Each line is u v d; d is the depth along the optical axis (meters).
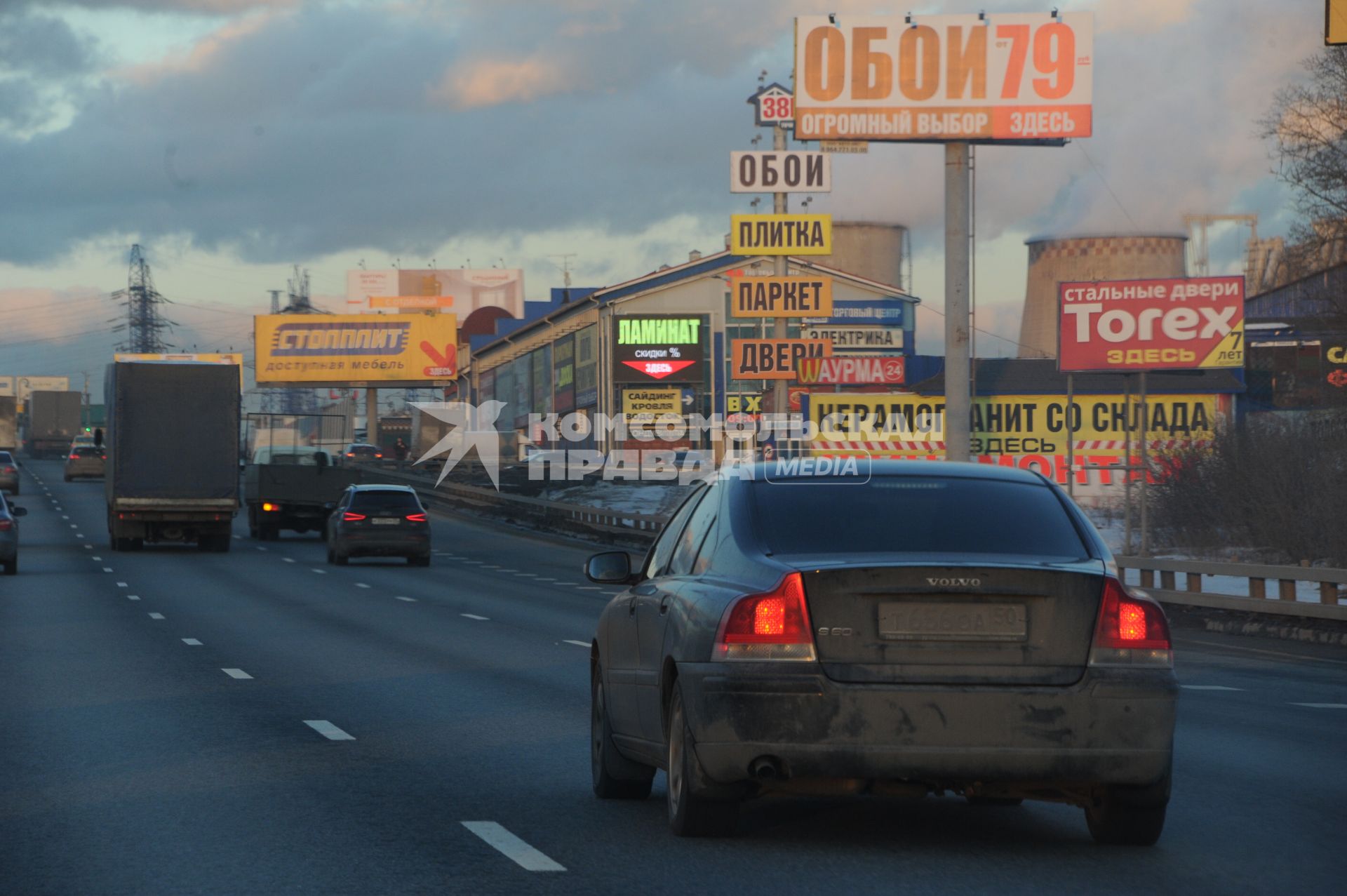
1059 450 101.69
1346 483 68.19
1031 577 12.84
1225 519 77.50
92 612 46.66
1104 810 13.81
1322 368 101.75
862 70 84.69
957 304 80.75
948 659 12.76
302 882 12.52
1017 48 84.31
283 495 94.44
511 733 22.00
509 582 64.69
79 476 170.25
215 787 17.30
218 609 48.38
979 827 15.09
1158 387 101.50
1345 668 33.69
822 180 105.81
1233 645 39.69
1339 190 83.00
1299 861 13.46
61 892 12.20
